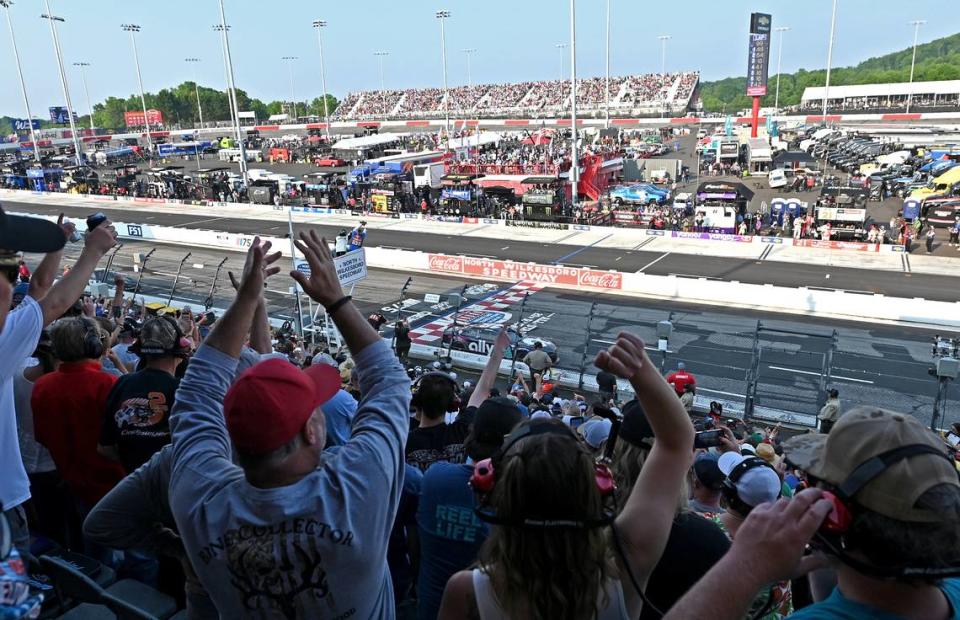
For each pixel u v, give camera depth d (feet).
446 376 16.39
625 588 6.81
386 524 7.18
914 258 120.78
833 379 68.95
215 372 8.39
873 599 5.57
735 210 145.89
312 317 85.30
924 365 72.18
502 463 6.77
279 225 174.29
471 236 153.69
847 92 468.34
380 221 172.86
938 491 5.13
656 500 7.11
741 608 5.03
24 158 377.30
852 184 176.14
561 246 140.77
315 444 7.21
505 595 6.49
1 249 8.04
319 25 323.98
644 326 88.12
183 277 119.24
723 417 63.05
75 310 32.42
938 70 566.36
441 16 259.60
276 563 6.65
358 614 7.07
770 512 5.37
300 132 483.10
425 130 438.81
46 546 14.83
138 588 12.60
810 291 92.94
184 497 7.30
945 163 183.01
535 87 514.27
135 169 274.36
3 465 11.55
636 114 459.73
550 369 70.79
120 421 13.73
